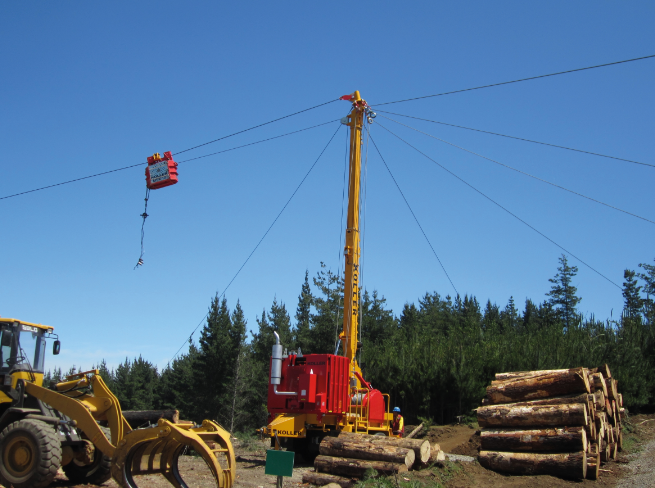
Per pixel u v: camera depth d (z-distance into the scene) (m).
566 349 26.89
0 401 11.80
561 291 72.25
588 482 13.64
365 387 20.06
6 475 10.48
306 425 17.61
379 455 13.93
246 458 18.73
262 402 48.91
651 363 26.67
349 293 20.36
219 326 50.66
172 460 11.16
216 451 10.12
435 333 67.88
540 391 15.71
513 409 15.44
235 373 47.22
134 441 10.27
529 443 14.70
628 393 23.83
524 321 82.69
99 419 11.73
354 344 20.09
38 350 12.86
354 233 20.88
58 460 10.68
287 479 14.63
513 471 14.55
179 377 63.12
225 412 48.12
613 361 25.33
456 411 28.73
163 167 17.92
